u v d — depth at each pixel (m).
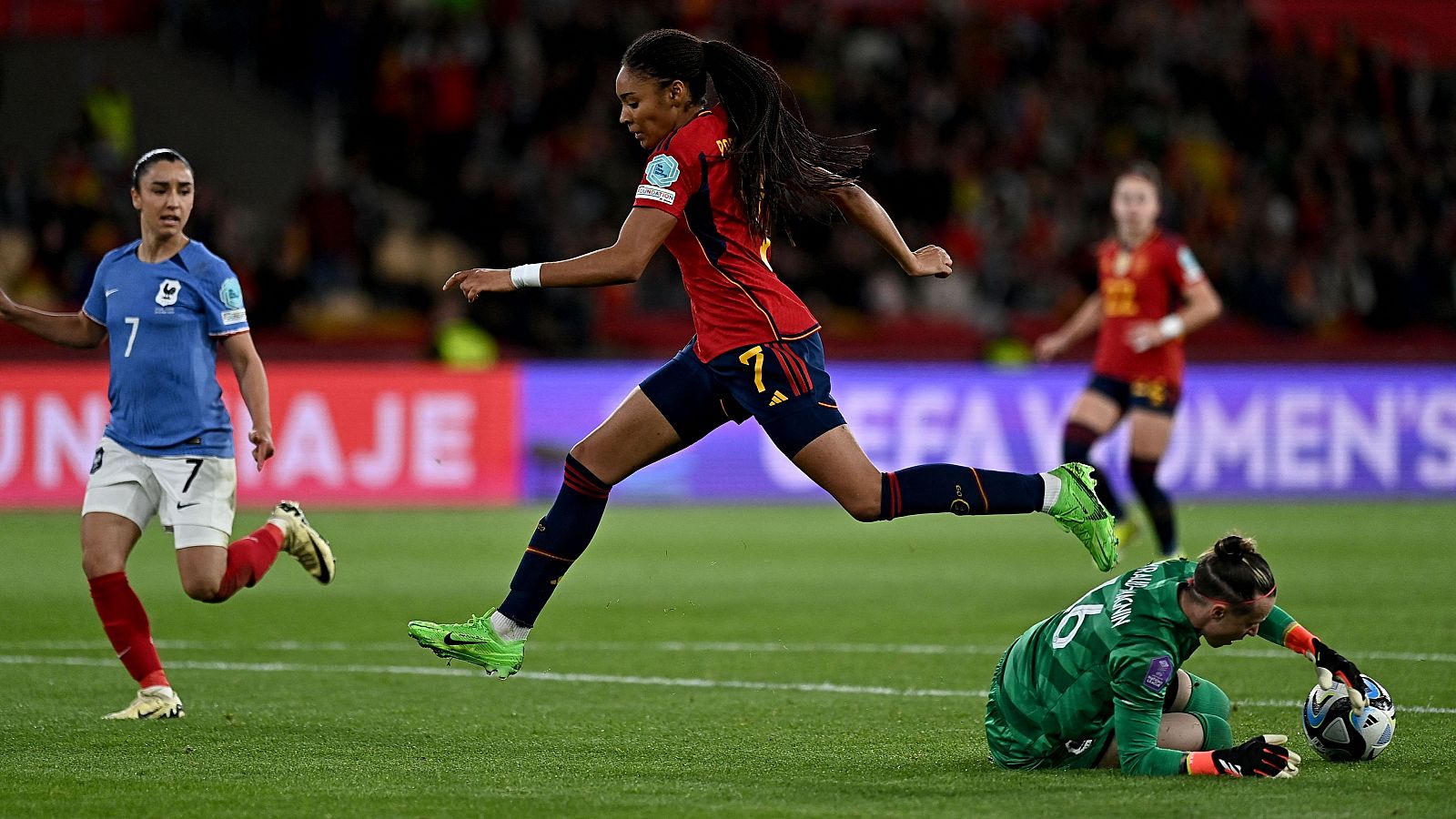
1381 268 73.25
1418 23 93.12
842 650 28.89
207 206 62.44
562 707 23.45
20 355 52.38
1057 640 18.09
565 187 68.88
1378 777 17.66
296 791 17.64
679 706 23.52
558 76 72.31
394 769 18.94
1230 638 17.22
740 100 19.25
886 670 26.78
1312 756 19.14
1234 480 57.88
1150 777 17.52
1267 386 58.09
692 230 19.17
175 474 22.00
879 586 37.91
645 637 30.52
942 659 27.86
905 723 22.14
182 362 22.05
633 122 19.48
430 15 73.50
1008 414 56.97
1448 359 59.12
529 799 17.20
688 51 19.20
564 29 73.69
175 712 22.45
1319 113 82.31
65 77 72.62
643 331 64.44
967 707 23.36
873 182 72.00
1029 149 76.38
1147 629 17.30
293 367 53.84
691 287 19.56
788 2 81.94
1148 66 81.44
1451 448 59.16
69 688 24.81
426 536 47.28
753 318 19.20
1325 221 77.81
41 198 63.19
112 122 67.81
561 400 55.66
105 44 73.69
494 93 72.00
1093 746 18.17
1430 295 73.44
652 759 19.58
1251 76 81.81
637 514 54.22
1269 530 49.06
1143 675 17.27
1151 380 37.97
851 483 19.20
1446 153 83.56
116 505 22.22
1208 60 82.06
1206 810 16.11
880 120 73.88
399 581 38.50
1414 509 55.56
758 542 46.88
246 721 22.23
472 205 67.12
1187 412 57.59
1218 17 84.12
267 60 74.06
